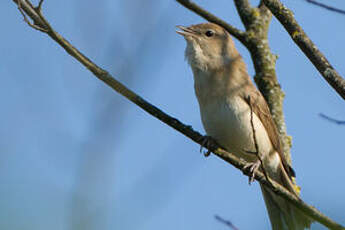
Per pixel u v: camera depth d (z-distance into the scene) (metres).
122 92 7.46
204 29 11.05
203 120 10.40
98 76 7.37
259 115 10.31
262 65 11.13
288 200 8.30
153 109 8.00
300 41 7.35
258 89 11.14
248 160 10.63
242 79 10.48
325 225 8.08
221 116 10.09
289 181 10.36
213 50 10.80
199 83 10.64
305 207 8.23
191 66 10.97
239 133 10.04
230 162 9.01
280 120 10.78
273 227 9.84
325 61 7.23
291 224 9.68
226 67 10.60
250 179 8.98
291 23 7.44
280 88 11.06
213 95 10.27
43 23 7.27
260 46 11.20
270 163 10.50
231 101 10.09
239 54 11.09
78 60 7.34
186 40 11.13
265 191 10.10
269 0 7.60
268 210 10.02
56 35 7.18
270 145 10.42
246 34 11.24
